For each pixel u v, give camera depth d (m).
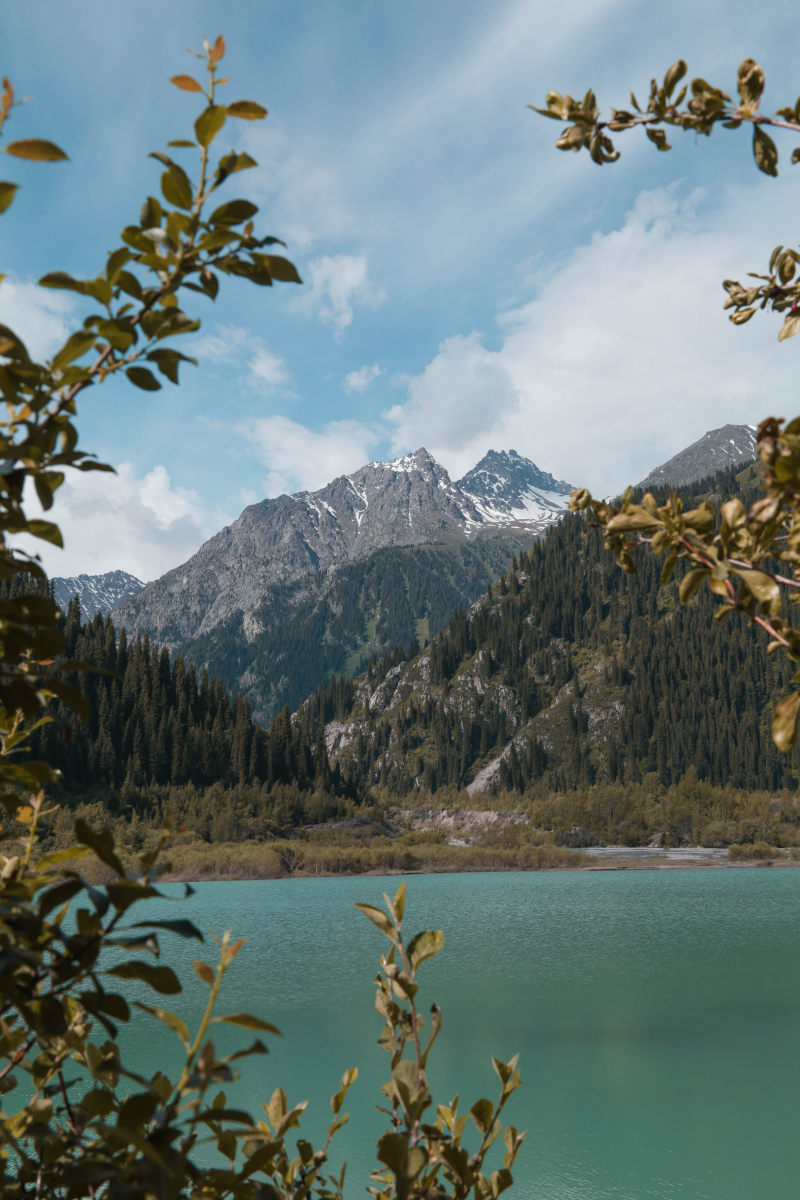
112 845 1.21
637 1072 26.05
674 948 50.22
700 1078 25.56
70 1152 1.58
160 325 1.42
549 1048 28.88
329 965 46.41
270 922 62.34
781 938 53.41
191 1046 1.23
